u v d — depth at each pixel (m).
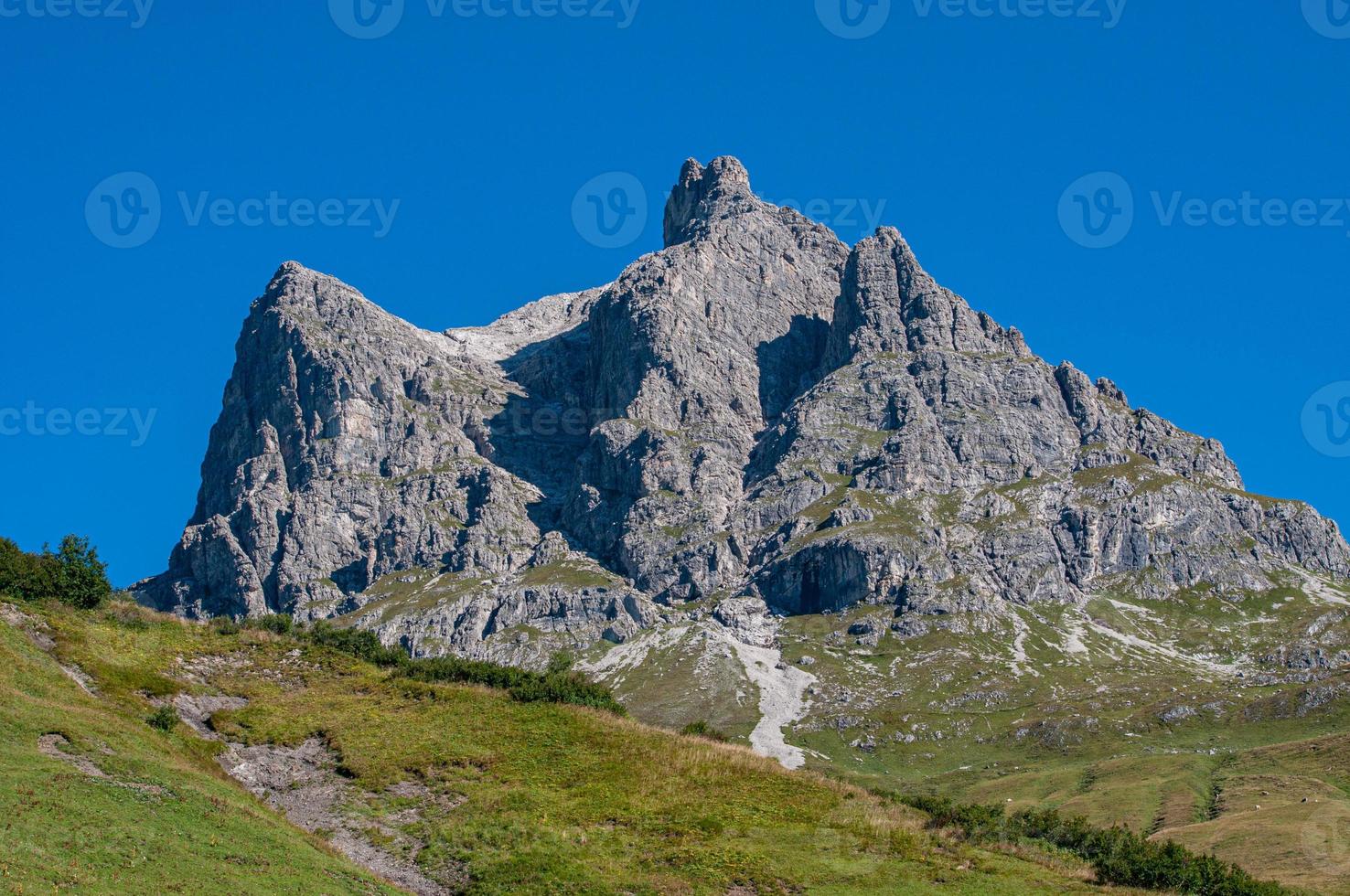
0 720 96.19
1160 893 108.44
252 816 96.50
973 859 111.31
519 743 125.62
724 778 122.38
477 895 99.00
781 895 102.38
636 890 101.50
